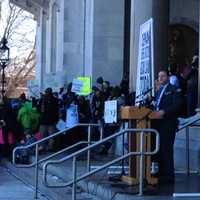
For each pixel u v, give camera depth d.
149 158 9.96
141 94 11.66
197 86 13.71
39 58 34.62
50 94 18.86
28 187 13.31
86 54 23.70
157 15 16.86
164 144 10.22
